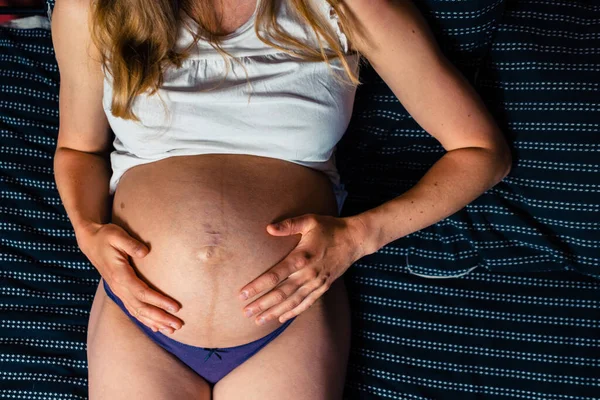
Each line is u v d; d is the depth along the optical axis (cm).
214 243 112
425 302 144
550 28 137
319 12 112
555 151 136
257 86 112
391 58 117
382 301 144
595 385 138
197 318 115
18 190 149
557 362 140
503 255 142
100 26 110
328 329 122
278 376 117
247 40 112
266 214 115
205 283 113
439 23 131
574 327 141
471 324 142
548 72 135
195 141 117
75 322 145
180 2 111
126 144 121
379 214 120
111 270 116
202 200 114
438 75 118
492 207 141
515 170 139
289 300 114
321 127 116
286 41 112
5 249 147
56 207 151
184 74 113
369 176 147
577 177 136
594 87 133
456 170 121
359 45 117
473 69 138
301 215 117
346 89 118
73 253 149
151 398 117
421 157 144
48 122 154
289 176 118
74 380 141
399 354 142
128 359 118
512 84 137
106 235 116
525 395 138
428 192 121
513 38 136
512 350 141
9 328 143
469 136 121
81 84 121
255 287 110
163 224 114
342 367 124
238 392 119
